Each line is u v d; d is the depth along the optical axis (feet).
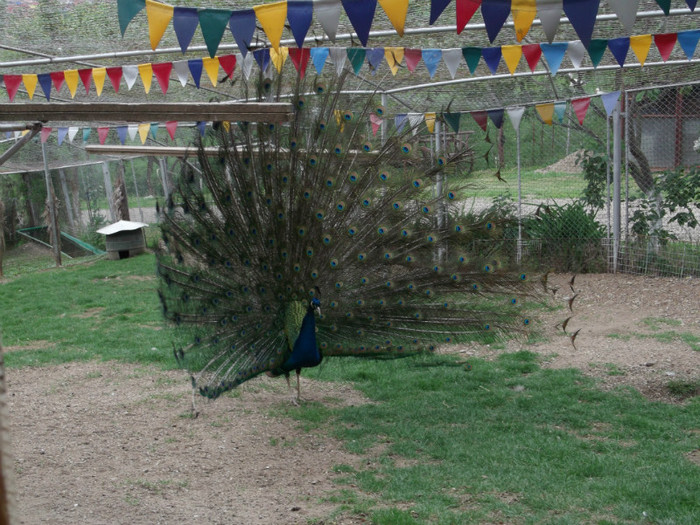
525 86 36.73
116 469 17.42
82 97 38.63
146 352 28.50
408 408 21.72
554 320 32.24
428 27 24.50
